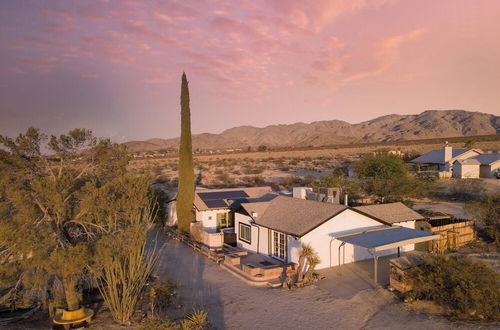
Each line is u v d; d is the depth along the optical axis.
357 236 18.69
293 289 16.64
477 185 39.53
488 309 12.94
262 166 83.75
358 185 39.91
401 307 14.44
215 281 18.02
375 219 20.61
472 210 24.59
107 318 13.55
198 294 16.31
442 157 57.66
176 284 17.09
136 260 14.33
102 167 15.67
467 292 13.27
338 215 19.62
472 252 21.16
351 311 14.31
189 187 27.09
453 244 21.77
